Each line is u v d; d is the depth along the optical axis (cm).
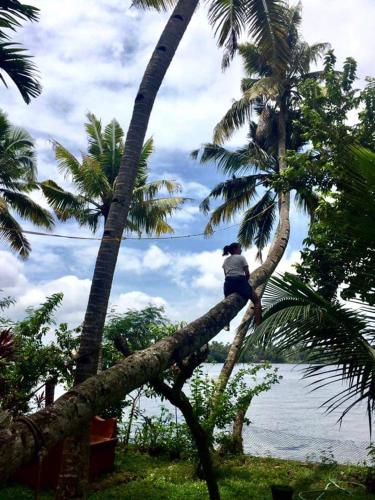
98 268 618
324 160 1087
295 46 1888
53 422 307
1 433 281
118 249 630
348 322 481
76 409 331
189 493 941
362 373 470
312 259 1024
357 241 491
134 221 2309
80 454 589
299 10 1900
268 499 912
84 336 603
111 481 1042
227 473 1127
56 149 1986
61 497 577
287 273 509
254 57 2031
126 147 652
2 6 706
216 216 2145
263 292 549
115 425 1181
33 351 1041
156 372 438
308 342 492
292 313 499
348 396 477
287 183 1177
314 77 1881
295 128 1947
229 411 1176
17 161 2541
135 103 666
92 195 2031
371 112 1096
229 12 934
